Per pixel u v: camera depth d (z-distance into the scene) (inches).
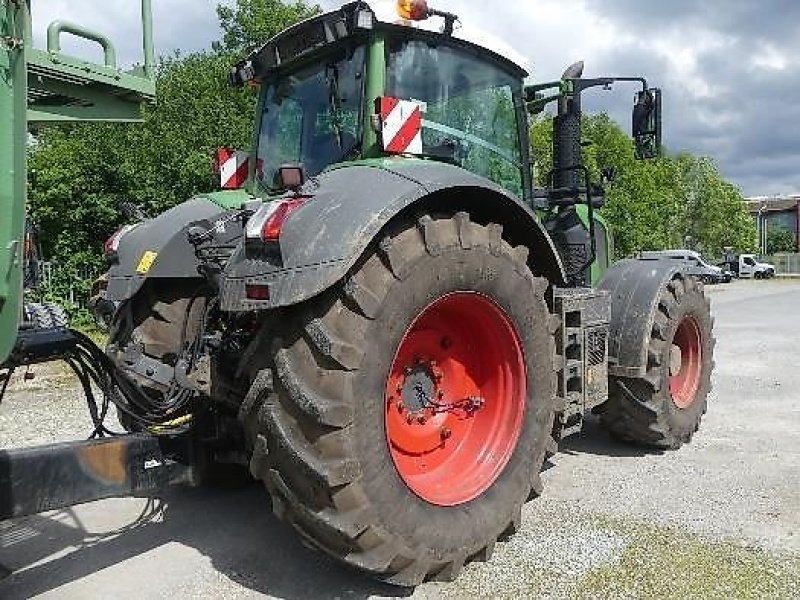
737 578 122.5
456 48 158.4
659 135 191.0
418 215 118.3
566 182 197.9
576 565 128.0
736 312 641.0
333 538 109.6
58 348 118.9
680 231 1964.8
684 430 199.9
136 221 178.4
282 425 107.3
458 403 135.6
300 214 110.0
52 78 121.0
